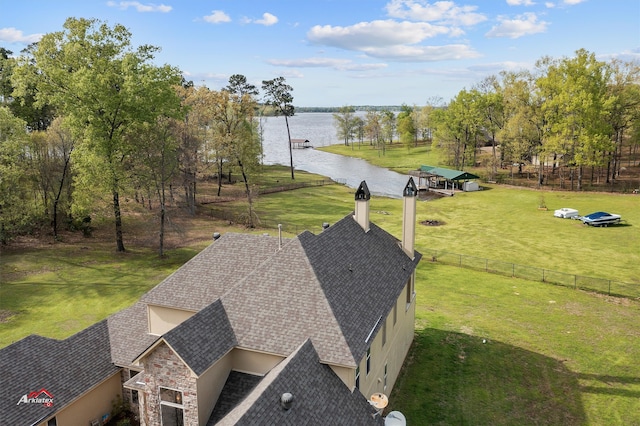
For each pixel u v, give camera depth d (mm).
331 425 14242
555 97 77812
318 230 57062
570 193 77188
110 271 40938
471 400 23203
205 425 15711
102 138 43594
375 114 178750
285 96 105562
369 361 19250
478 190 85062
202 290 21375
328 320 17109
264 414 12914
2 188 42844
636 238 52844
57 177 50062
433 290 39062
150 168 45719
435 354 27922
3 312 32344
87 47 43250
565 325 32281
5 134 43250
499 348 28828
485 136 114000
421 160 128500
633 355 28047
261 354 16859
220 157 70625
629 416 22047
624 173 91375
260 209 70375
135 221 59281
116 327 22875
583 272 43031
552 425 21391
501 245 52094
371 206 74000
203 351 15711
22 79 42250
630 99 78000
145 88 44156
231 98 73188
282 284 18641
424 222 63250
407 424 21094
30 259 42844
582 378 25484
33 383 18469
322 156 157500
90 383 19766
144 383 16312
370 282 21766
